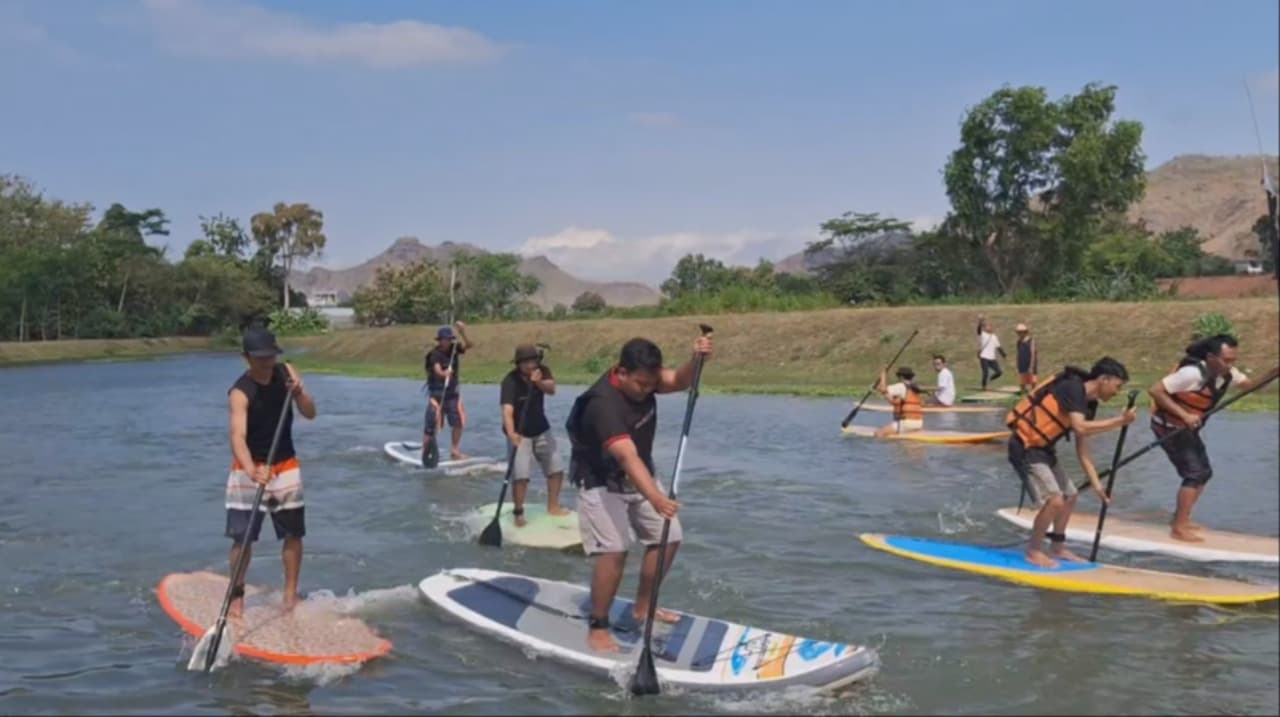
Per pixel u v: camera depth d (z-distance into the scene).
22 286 54.84
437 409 13.42
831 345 33.19
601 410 6.00
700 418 20.23
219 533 9.71
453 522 10.00
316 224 100.38
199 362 52.88
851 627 6.75
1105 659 6.11
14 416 22.62
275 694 5.54
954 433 16.77
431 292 82.56
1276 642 6.36
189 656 6.15
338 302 130.62
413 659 6.08
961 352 30.42
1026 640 6.46
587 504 6.21
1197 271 72.88
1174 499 11.05
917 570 8.18
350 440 17.36
